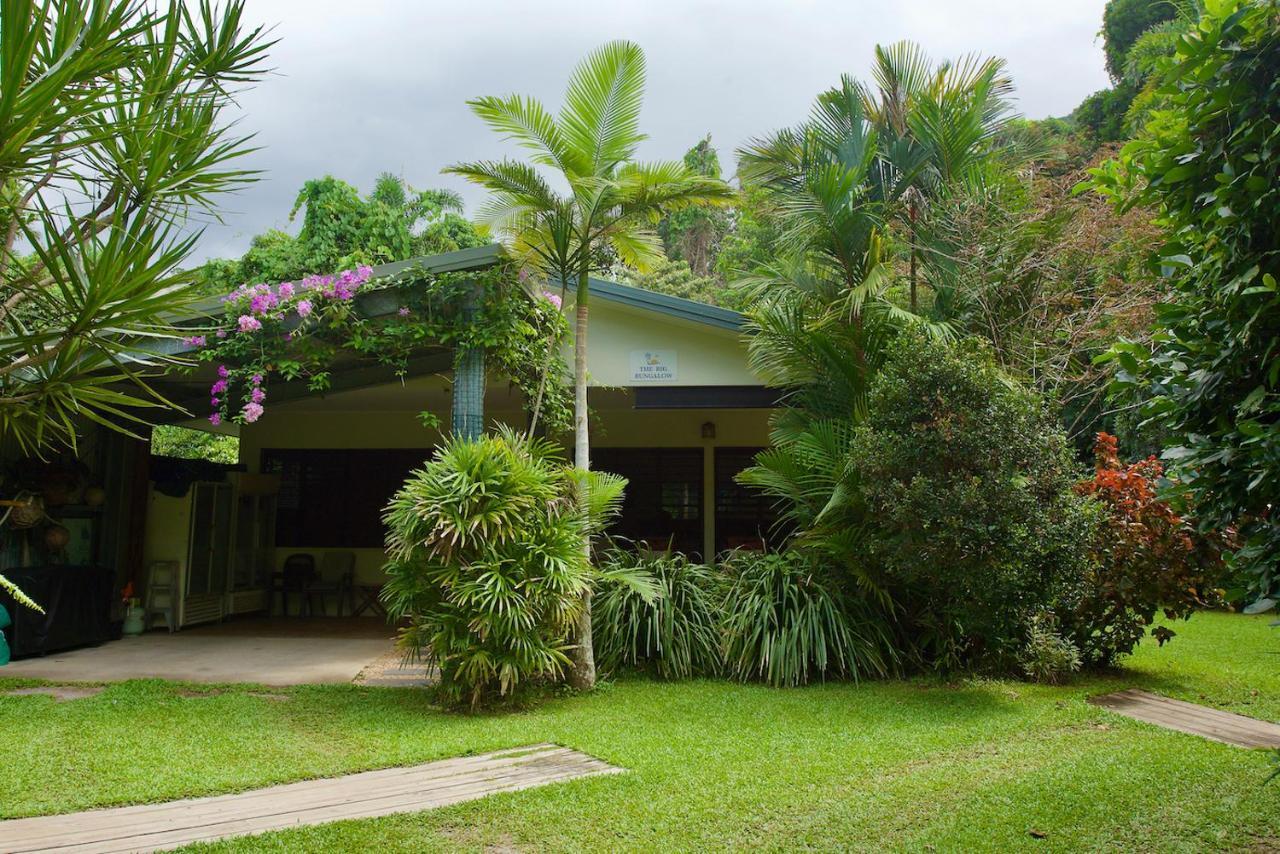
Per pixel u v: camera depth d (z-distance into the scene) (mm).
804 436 7480
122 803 4000
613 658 7070
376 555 12461
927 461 6371
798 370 8172
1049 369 8742
